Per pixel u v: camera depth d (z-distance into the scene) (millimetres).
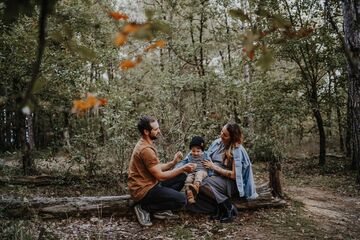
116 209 5164
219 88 9508
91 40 7617
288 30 1258
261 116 11281
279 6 11805
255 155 9914
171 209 4965
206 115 8930
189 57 12234
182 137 7840
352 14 3730
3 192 6723
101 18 6914
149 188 4852
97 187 7820
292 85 12898
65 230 4633
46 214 5020
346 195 8086
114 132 7586
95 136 8203
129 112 8062
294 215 5547
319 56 12430
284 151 11156
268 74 12453
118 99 7785
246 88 10156
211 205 5262
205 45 13297
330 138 20312
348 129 13688
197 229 4781
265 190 5789
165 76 9039
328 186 9188
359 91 4727
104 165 8180
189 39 15359
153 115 8164
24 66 8641
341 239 4793
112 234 4578
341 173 11523
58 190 7539
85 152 8164
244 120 11305
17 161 9555
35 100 1072
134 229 4770
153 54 13258
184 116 8391
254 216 5375
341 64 11883
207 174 5352
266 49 1188
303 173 11750
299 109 12234
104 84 8484
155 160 4801
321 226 5254
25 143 9547
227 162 5375
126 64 1086
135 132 8031
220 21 14039
